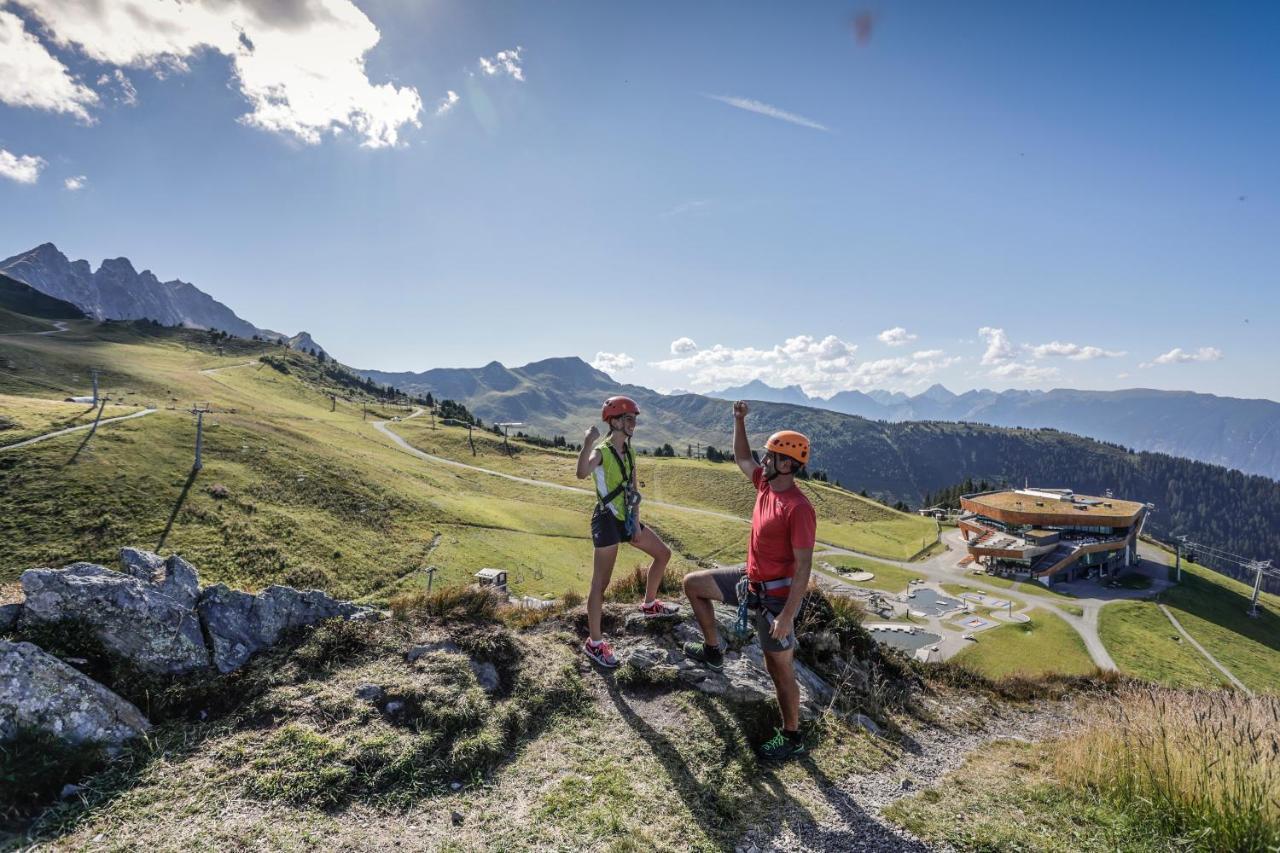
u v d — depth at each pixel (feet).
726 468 533.96
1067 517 340.18
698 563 282.97
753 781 16.98
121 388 427.33
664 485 480.64
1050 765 21.77
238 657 18.35
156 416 259.60
